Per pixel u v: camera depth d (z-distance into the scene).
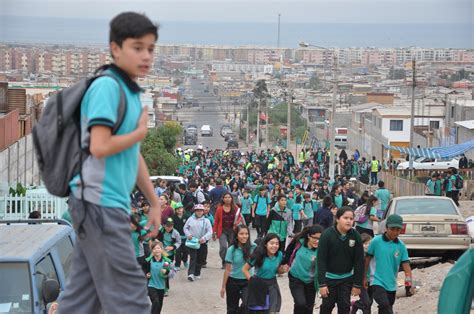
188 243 19.98
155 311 14.43
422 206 18.89
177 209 21.00
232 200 20.73
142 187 4.47
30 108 44.16
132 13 4.17
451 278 6.39
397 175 49.78
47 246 8.95
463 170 45.56
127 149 4.21
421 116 88.56
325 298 11.58
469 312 6.42
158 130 67.94
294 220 26.53
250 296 12.27
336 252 11.42
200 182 32.38
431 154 47.66
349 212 11.39
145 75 4.57
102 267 4.18
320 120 141.75
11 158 32.44
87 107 4.10
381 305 11.90
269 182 34.69
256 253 12.28
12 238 9.23
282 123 154.38
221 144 145.88
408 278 12.12
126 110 4.10
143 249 14.23
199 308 17.05
